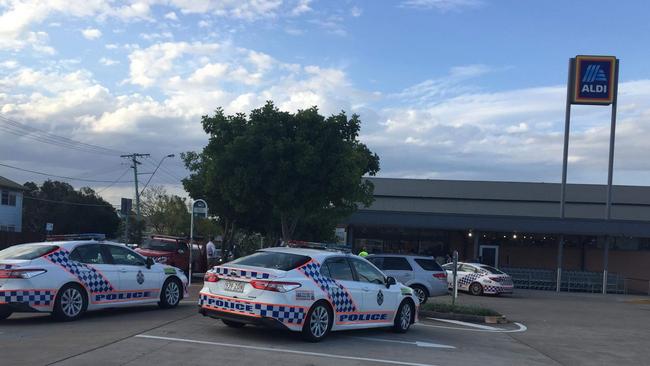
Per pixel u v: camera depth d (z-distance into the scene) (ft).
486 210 153.07
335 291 35.01
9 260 35.68
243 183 67.21
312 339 33.47
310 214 73.31
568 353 37.09
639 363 34.94
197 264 85.46
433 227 101.40
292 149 66.33
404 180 157.89
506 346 38.27
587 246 122.52
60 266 37.06
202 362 26.89
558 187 155.22
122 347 29.17
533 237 122.31
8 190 156.35
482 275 84.48
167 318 39.81
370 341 36.24
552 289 103.55
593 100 107.24
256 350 30.32
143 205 192.95
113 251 41.42
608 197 105.60
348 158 67.72
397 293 40.22
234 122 69.97
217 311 33.63
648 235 98.94
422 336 40.11
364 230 119.03
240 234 122.21
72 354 27.20
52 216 192.85
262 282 32.27
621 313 67.56
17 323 36.29
